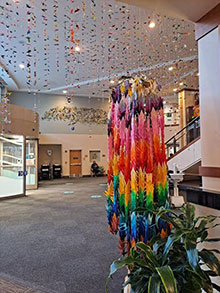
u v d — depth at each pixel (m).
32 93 14.21
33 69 10.16
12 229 3.96
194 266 1.03
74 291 2.04
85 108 15.64
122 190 1.73
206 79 1.80
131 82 1.71
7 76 10.89
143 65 9.09
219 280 1.52
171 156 7.16
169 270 0.98
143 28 6.43
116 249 3.02
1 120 6.95
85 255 2.83
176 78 9.91
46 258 2.76
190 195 1.83
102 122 16.09
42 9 5.13
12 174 7.38
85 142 15.45
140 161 1.58
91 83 12.01
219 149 1.66
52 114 14.74
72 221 4.45
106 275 2.33
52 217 4.77
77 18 6.00
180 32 6.36
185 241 1.12
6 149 7.43
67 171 14.97
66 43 7.57
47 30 6.71
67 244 3.22
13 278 2.29
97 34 6.88
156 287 0.96
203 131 1.82
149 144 1.64
